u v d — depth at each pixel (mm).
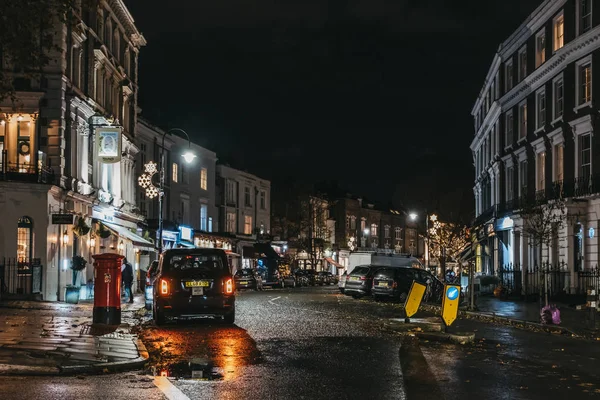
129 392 9031
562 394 9227
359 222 100750
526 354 13359
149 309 23859
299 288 55406
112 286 17609
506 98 42219
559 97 34469
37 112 28859
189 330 17219
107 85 37312
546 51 35656
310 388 9461
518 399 8852
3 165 27641
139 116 47875
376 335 16234
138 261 44625
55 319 18797
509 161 42406
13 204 27375
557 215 31172
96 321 17500
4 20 13484
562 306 27750
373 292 32094
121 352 12445
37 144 29078
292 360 12062
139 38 43938
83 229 30094
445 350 13680
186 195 54969
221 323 19078
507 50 42375
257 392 9156
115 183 39031
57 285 28938
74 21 14773
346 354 12883
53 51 28828
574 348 14500
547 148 35500
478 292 35656
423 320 19891
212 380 10016
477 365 11727
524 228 35094
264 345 14156
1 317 19016
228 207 64062
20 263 27016
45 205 27719
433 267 80500
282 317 21391
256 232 70125
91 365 10695
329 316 22016
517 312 24188
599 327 18688
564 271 31391
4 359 11016
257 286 48562
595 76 30406
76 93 30656
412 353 13125
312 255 79250
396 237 113375
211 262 18672
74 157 30828
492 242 47438
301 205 79625
